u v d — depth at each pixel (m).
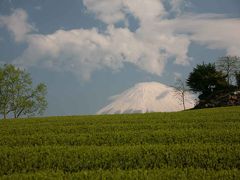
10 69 85.25
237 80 106.69
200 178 13.88
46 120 39.84
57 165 17.00
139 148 19.47
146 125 30.78
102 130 28.72
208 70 109.56
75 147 20.33
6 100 85.06
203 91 110.19
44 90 87.69
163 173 14.69
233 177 14.12
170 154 17.95
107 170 15.58
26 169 16.47
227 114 38.66
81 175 14.61
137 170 15.39
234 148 18.94
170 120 34.69
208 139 22.38
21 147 21.44
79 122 35.41
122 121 35.12
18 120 41.28
